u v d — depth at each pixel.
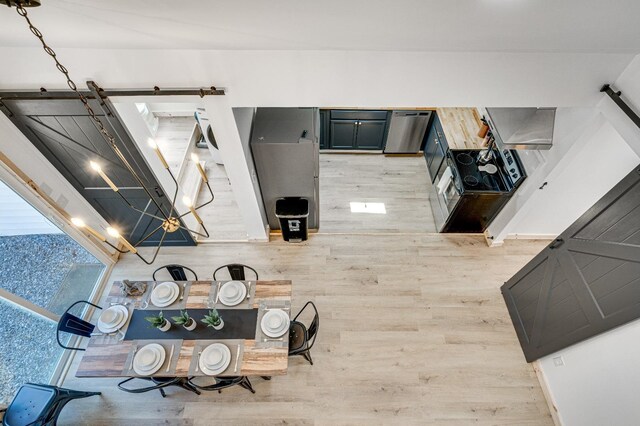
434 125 5.21
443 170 4.86
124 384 3.57
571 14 1.66
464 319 4.00
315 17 1.74
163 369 2.85
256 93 2.94
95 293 4.20
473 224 4.61
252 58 2.69
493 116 3.50
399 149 5.93
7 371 3.16
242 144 3.41
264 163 3.85
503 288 4.17
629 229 2.42
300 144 3.63
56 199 3.61
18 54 2.60
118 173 3.62
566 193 3.83
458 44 2.36
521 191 3.91
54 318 3.68
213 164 5.82
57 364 3.64
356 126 5.56
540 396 3.48
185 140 5.87
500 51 2.62
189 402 3.45
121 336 3.04
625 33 2.00
